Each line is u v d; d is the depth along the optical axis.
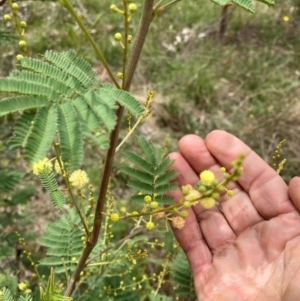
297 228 0.22
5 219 0.28
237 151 0.24
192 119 0.48
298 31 0.60
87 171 0.41
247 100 0.51
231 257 0.23
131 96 0.12
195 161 0.24
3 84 0.11
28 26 0.52
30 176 0.39
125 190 0.41
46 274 0.28
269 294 0.20
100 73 0.50
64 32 0.52
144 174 0.18
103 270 0.24
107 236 0.24
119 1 0.58
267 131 0.48
